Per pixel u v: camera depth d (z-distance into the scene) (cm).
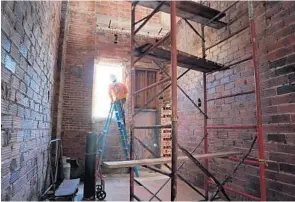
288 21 231
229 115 314
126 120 593
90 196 336
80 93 521
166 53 238
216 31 358
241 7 304
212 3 373
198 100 400
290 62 225
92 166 347
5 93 147
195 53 427
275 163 236
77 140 504
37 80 253
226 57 329
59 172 429
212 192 338
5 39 142
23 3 178
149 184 419
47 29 298
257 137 219
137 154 596
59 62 438
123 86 516
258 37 268
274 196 235
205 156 214
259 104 217
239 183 288
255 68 221
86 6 561
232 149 304
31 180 245
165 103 613
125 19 607
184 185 402
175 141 179
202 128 385
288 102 225
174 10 198
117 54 610
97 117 570
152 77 646
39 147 286
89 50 543
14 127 171
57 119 420
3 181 151
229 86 318
